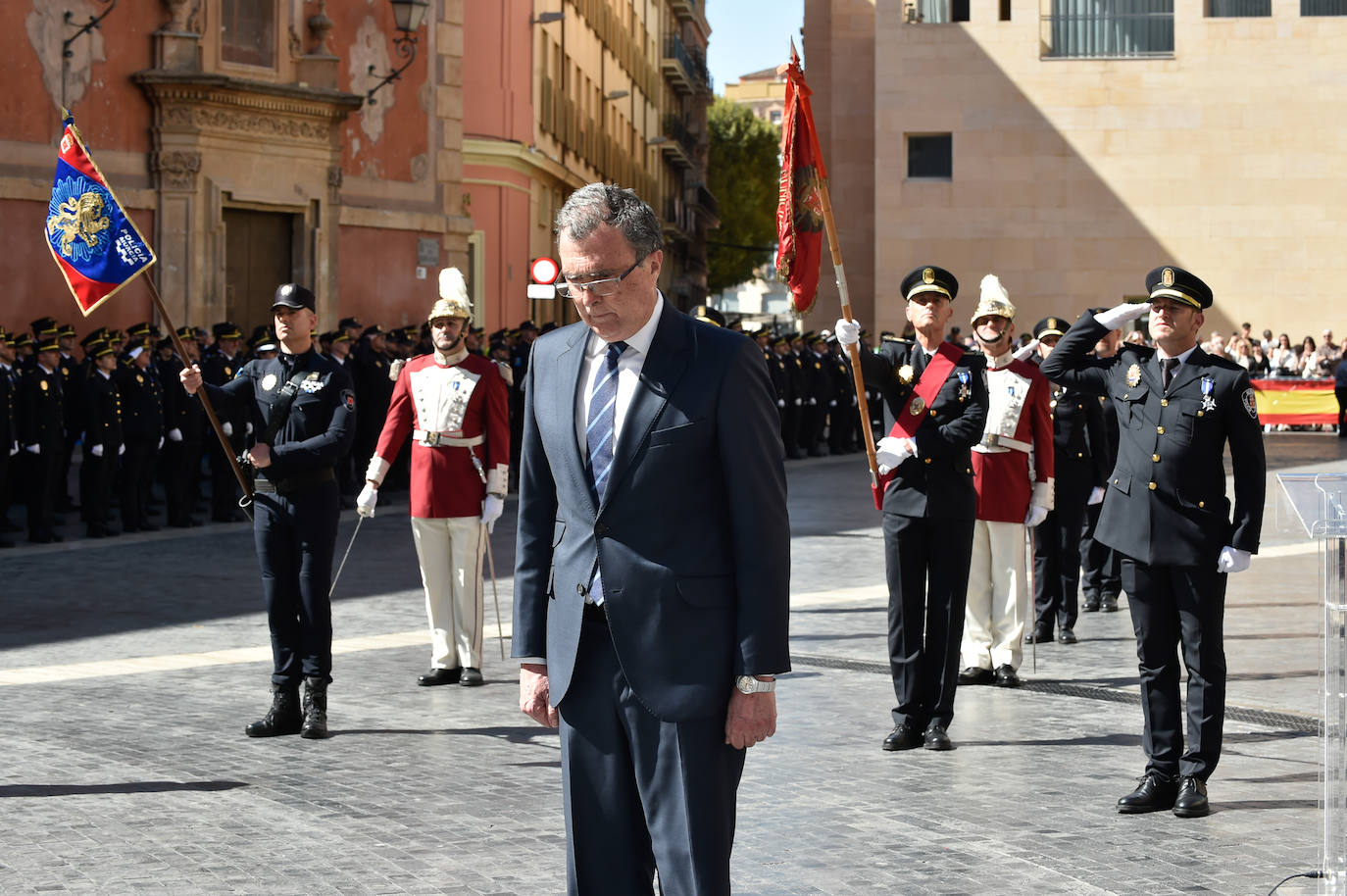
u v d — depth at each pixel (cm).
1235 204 4178
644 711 430
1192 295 711
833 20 4469
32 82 2403
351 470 2206
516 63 3762
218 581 1428
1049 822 677
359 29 2928
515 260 3806
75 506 2081
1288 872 605
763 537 428
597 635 437
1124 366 737
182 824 667
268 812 688
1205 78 4172
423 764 782
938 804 707
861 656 1085
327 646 850
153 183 2555
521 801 710
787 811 695
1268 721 886
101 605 1288
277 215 2738
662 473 428
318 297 2770
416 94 3028
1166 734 702
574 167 4484
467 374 1006
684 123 7100
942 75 4228
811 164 851
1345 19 4128
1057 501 1173
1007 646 1005
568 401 440
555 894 575
